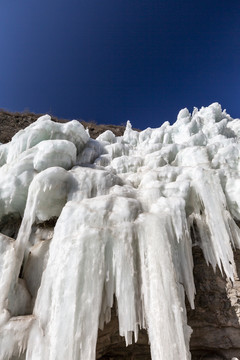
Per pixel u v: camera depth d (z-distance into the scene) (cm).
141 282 418
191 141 943
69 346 339
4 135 1521
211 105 1302
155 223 459
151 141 1061
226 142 838
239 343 539
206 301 592
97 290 391
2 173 686
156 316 375
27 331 386
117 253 428
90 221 470
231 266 538
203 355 576
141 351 569
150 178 688
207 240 598
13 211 657
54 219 662
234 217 666
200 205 655
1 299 422
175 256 465
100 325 402
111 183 638
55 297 388
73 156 732
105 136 1148
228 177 676
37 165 655
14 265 466
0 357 366
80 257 408
